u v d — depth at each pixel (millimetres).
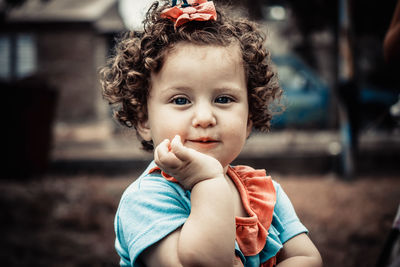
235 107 1021
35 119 5645
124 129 1505
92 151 7336
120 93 1214
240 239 996
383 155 6227
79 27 13219
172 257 886
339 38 5535
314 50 10531
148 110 1084
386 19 5820
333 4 6250
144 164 6250
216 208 883
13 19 13117
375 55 10469
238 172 1180
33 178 5574
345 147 5605
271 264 1061
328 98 9141
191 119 981
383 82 9953
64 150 7527
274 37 10336
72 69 13336
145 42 1101
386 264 1396
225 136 993
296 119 9156
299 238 1139
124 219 999
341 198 4391
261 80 1196
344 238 3162
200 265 847
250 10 5297
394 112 4996
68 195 4535
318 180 5551
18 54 13547
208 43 1020
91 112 13289
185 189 1003
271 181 1148
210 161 937
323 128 9227
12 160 5504
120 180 5664
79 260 2795
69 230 3459
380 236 3229
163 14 1089
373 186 5043
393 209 3959
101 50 13273
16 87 5469
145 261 950
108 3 14133
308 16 6965
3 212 3736
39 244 3041
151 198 990
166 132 998
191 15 1063
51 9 13500
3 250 2887
